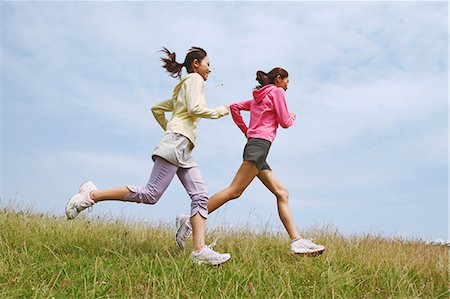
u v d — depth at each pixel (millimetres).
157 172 4520
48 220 6473
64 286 3666
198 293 3695
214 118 4613
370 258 4945
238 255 4914
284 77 5246
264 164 5172
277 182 5180
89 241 5098
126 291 3592
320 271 4410
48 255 4555
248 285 3947
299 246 5035
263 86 5281
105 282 3732
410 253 5867
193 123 4672
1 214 6344
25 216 6445
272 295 3752
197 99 4531
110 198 4574
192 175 4617
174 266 4172
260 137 4906
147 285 3805
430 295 4188
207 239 5789
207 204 4715
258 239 6016
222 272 4203
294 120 5145
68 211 4543
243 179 4812
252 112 5188
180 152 4500
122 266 4195
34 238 5047
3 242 4730
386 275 4449
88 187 4586
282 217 5160
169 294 3537
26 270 3926
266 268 4395
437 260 5180
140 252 4711
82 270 4016
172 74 4934
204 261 4371
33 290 3494
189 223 4871
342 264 4766
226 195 4793
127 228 6355
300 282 4176
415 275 4551
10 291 3473
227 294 3717
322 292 3846
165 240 5520
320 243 6102
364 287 4254
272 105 4984
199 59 4824
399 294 4000
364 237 7098
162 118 5102
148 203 4598
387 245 6598
